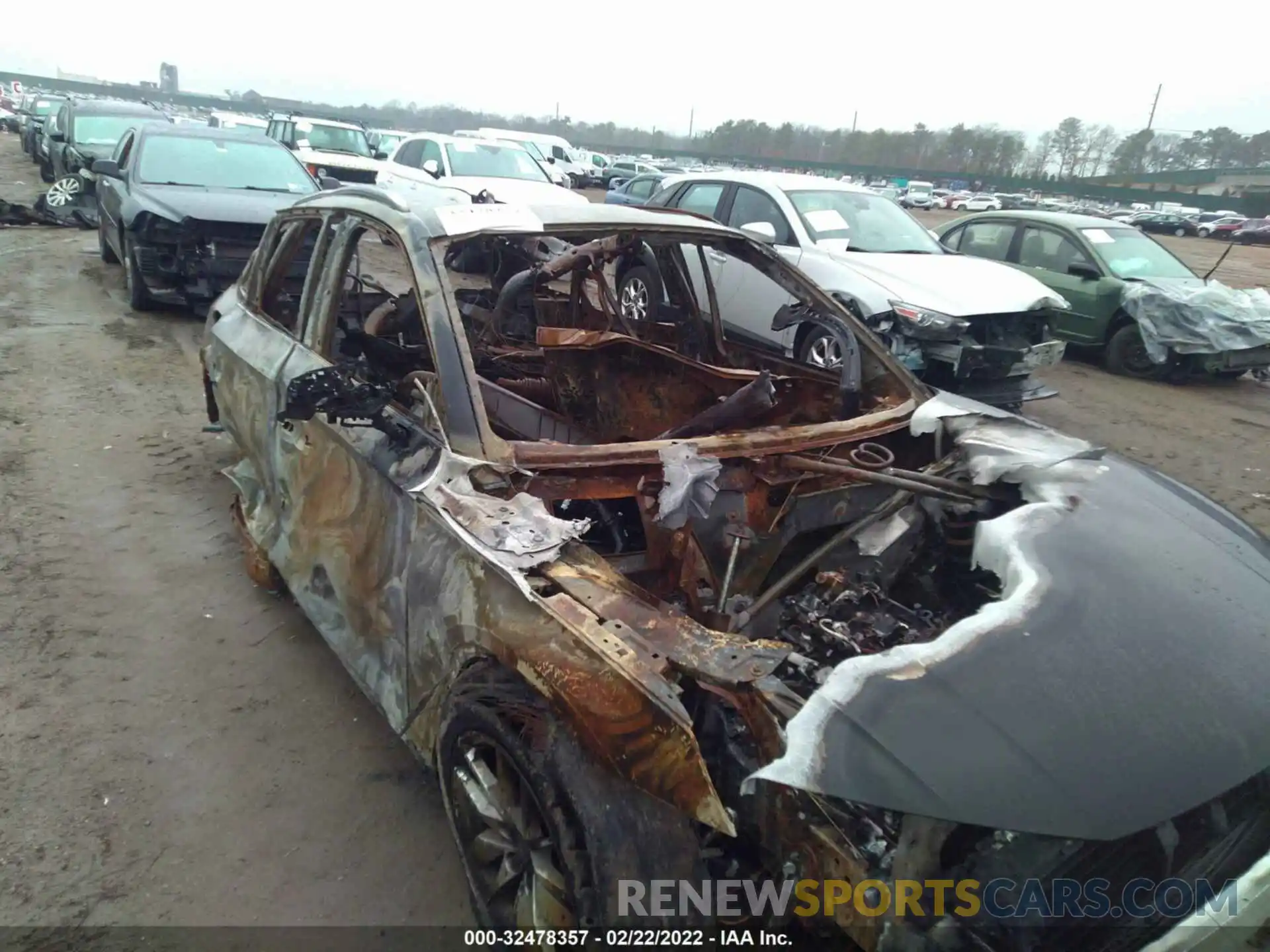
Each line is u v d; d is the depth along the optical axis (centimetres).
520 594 212
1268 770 210
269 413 350
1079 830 170
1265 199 5216
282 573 346
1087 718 189
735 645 198
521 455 250
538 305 429
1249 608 233
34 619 371
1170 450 696
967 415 331
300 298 400
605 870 186
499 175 1343
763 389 326
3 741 303
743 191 832
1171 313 894
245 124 2023
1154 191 5916
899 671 195
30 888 249
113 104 1527
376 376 301
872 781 171
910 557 299
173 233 809
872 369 356
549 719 201
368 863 265
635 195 1503
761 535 276
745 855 208
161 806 281
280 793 290
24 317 826
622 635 198
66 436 560
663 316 413
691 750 179
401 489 257
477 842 228
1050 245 1001
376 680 273
